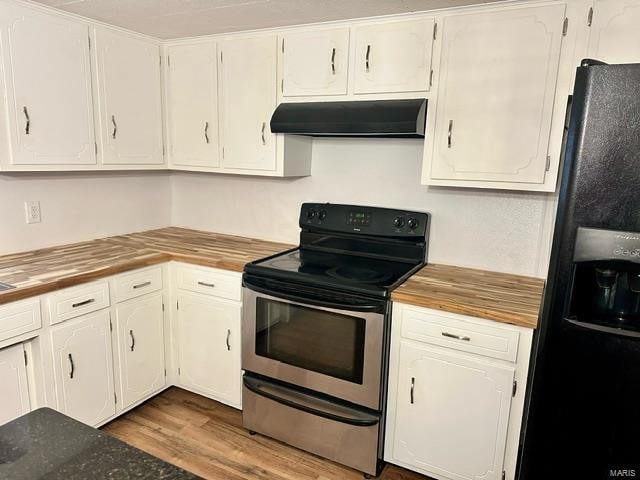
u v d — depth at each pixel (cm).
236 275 234
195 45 267
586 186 127
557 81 183
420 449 200
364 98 223
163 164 289
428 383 192
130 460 84
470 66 198
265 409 228
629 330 129
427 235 243
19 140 211
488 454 186
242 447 227
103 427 237
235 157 265
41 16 213
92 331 217
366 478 208
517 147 194
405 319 192
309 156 271
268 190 290
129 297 234
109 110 251
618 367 132
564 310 135
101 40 241
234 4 204
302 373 215
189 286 252
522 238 224
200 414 254
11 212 237
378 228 246
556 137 187
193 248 266
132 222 304
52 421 96
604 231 125
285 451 225
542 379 142
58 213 259
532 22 183
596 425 138
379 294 192
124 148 262
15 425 94
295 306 212
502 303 182
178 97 281
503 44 190
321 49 229
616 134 122
